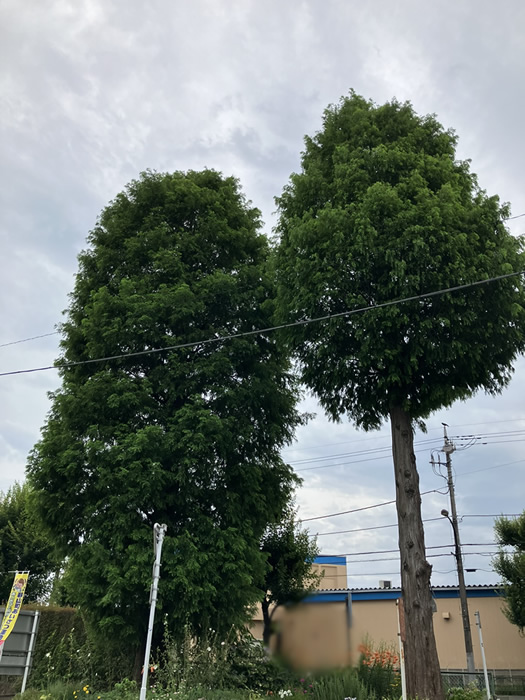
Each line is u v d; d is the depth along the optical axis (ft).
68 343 55.77
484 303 37.52
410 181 40.01
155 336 51.49
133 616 45.03
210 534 47.14
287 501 57.67
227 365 51.75
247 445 53.42
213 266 57.16
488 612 93.20
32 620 46.03
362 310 37.50
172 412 51.06
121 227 58.18
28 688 47.44
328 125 48.85
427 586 37.11
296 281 40.34
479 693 45.85
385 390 41.01
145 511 47.96
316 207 44.01
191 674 40.04
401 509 39.09
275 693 43.70
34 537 83.25
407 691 34.78
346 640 47.29
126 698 36.50
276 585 57.77
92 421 49.65
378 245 37.81
